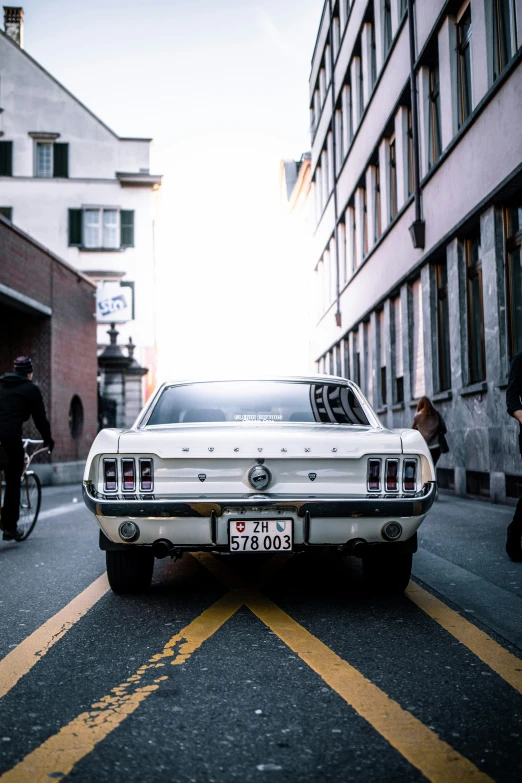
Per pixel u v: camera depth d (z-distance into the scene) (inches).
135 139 1349.7
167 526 170.4
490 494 429.7
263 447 171.3
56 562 258.4
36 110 1338.6
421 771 94.5
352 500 168.4
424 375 579.8
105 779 92.9
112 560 195.0
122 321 1109.1
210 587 211.2
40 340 778.8
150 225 1315.2
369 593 200.4
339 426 204.2
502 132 403.5
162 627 167.2
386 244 701.3
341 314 987.3
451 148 491.2
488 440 434.0
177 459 172.7
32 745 103.3
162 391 222.7
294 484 172.7
